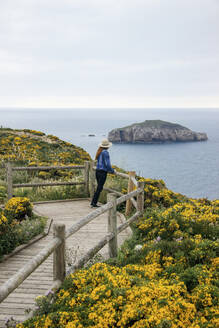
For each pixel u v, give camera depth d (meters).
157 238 5.49
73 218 8.07
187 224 6.24
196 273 3.95
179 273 4.14
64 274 3.83
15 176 12.41
